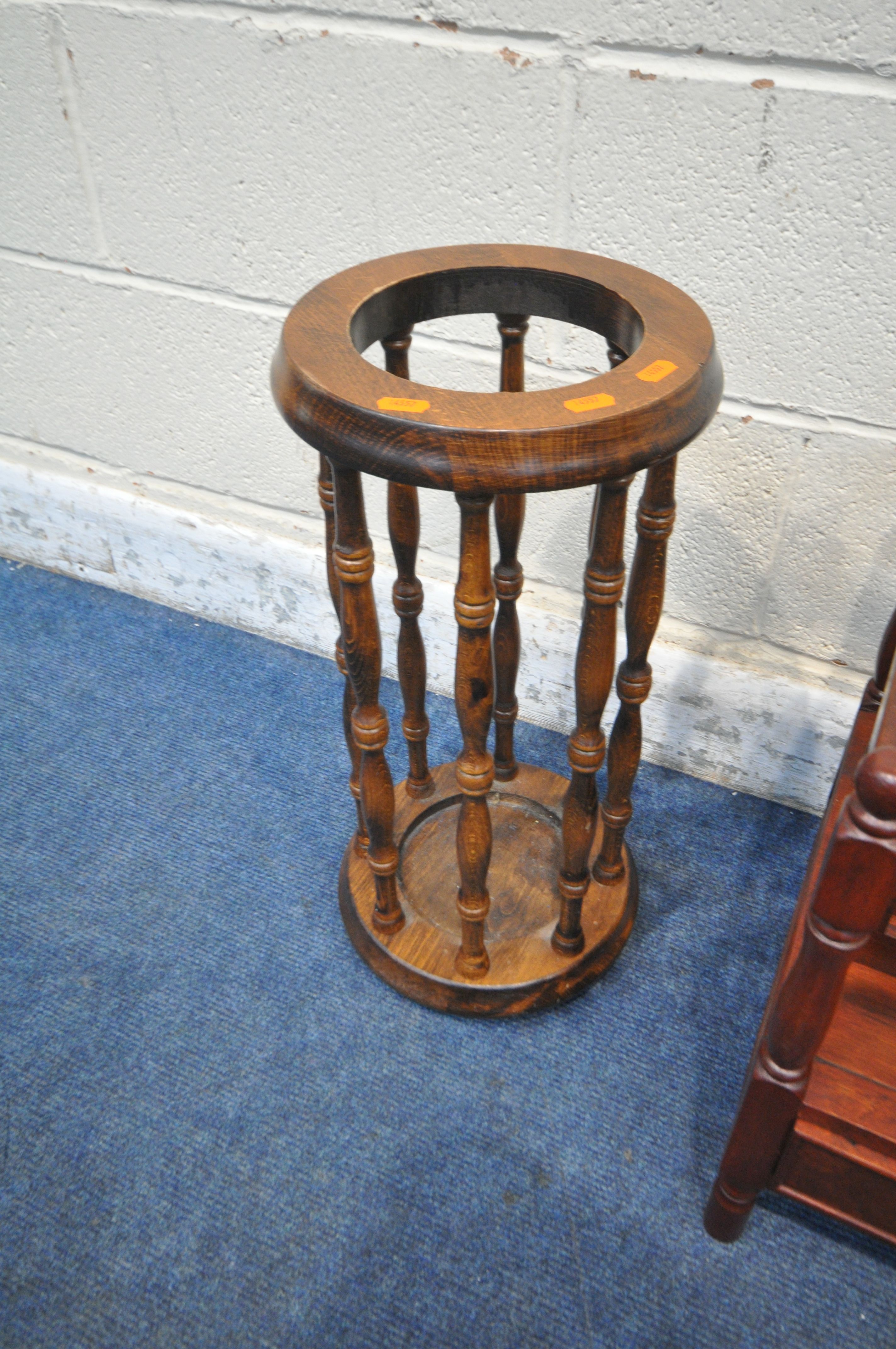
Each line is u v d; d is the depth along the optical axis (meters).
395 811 1.19
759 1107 0.77
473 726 0.80
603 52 0.90
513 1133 0.98
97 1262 0.89
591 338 1.08
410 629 1.04
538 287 0.84
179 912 1.18
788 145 0.88
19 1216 0.92
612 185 0.97
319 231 1.13
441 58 0.95
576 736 0.88
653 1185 0.94
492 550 1.28
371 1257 0.90
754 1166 0.81
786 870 1.22
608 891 1.11
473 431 0.63
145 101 1.10
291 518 1.43
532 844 1.17
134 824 1.28
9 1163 0.96
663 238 0.99
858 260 0.92
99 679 1.50
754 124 0.88
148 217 1.20
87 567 1.67
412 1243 0.90
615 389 0.67
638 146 0.94
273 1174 0.95
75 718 1.43
